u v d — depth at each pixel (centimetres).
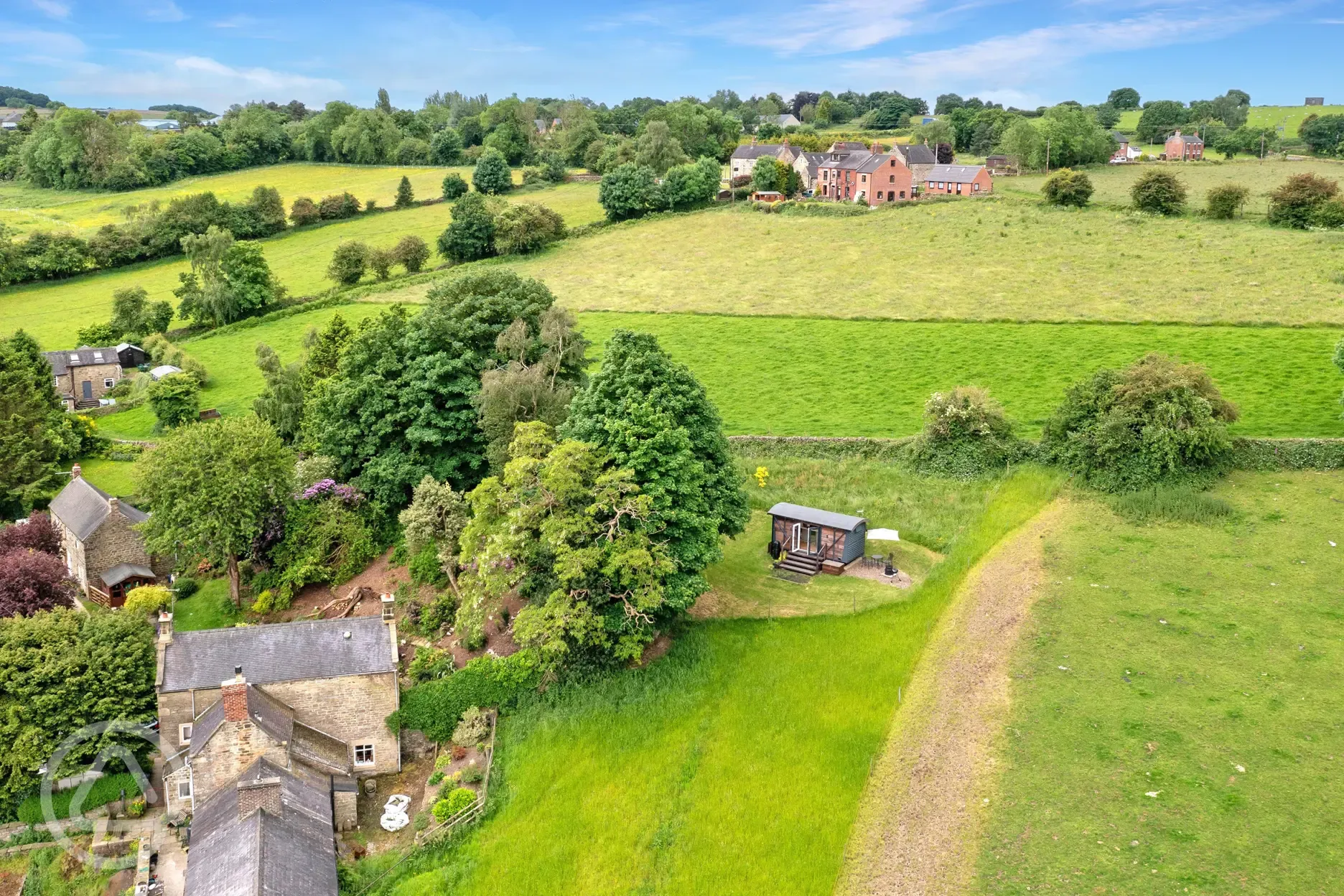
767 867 3938
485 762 4731
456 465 7031
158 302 13662
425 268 14988
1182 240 12556
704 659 5231
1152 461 6525
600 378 5772
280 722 4631
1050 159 19825
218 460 6650
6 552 7100
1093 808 3900
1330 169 18350
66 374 11788
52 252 16400
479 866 4081
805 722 4741
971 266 12419
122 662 5019
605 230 16088
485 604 5662
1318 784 3884
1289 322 9325
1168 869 3569
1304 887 3425
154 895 4116
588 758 4612
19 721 4809
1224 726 4275
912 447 7450
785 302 11731
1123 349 9256
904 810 4116
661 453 5450
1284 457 6644
